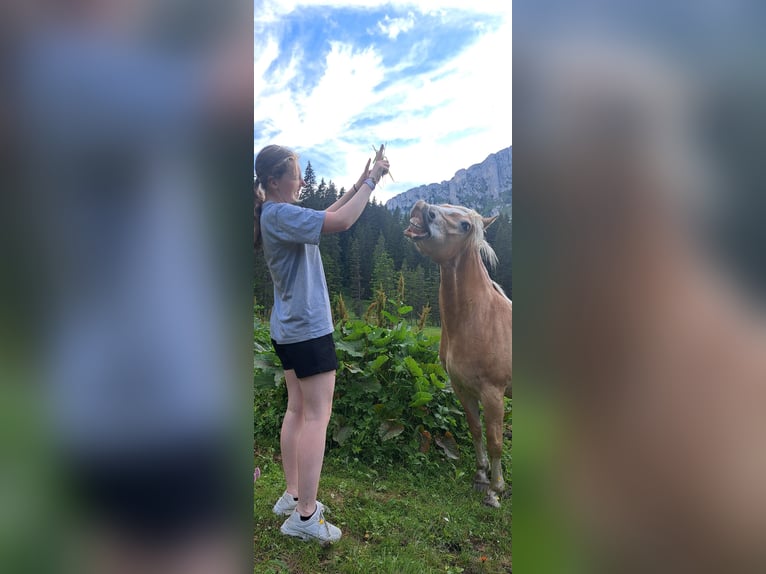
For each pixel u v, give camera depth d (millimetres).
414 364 2166
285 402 2252
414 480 2121
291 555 1812
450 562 1831
